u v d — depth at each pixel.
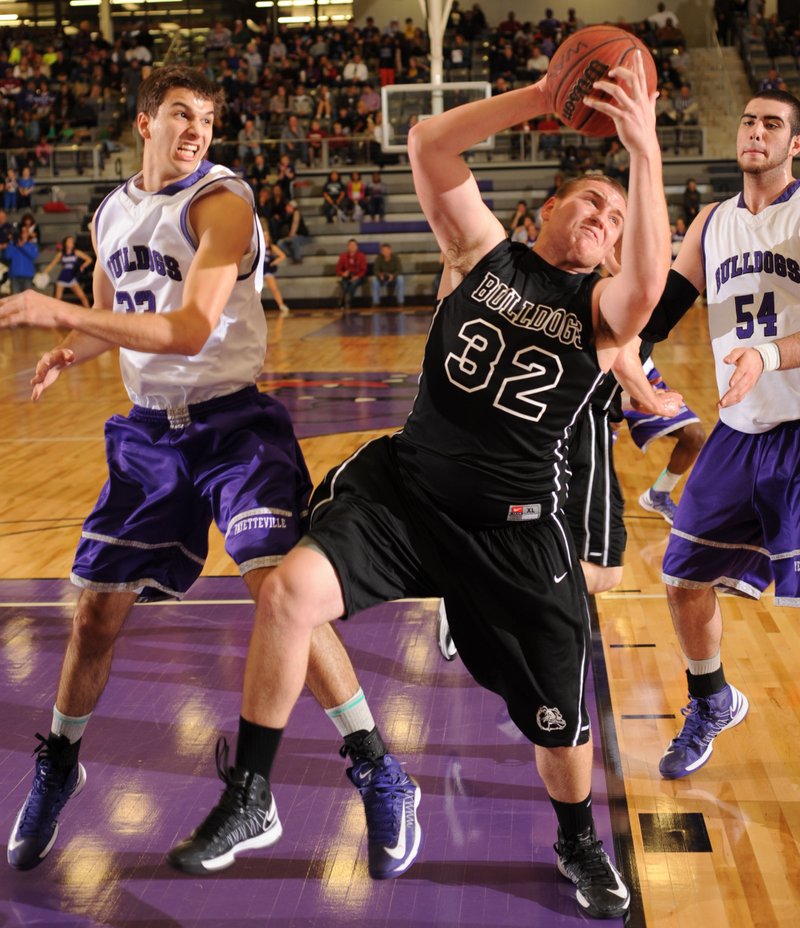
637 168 2.12
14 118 21.67
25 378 11.28
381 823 2.56
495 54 22.17
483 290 2.36
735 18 23.34
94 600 2.70
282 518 2.57
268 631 2.22
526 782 3.04
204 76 2.66
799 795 2.97
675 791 3.00
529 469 2.39
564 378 2.34
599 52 2.19
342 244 19.00
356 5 26.08
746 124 3.01
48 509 6.19
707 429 7.84
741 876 2.59
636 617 4.35
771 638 4.11
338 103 21.34
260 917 2.46
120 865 2.68
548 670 2.41
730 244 3.06
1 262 18.17
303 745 3.30
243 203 2.60
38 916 2.48
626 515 5.91
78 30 27.22
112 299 2.89
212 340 2.69
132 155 20.30
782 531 2.98
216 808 2.23
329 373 11.10
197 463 2.73
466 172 2.36
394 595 2.42
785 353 2.77
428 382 2.43
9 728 3.43
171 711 3.53
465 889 2.55
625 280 2.20
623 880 2.57
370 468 2.47
